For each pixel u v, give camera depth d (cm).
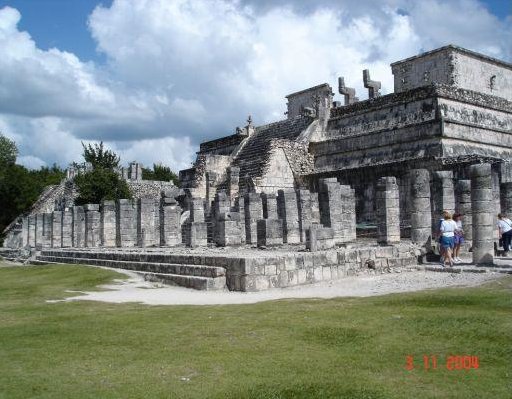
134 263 2128
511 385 687
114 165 7100
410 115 3706
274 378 731
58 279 2028
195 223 2881
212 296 1494
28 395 688
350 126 4216
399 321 1003
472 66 4519
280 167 4212
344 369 762
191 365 796
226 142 5250
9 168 6694
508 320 973
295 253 1784
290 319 1066
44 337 985
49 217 4462
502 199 2530
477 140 3650
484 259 1916
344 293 1457
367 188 3688
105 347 908
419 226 2183
